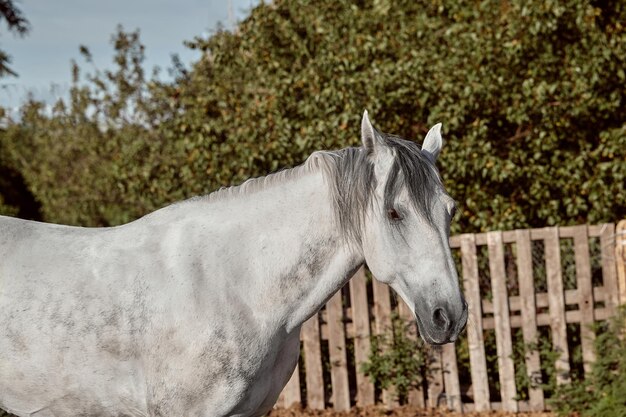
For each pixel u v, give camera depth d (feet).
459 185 25.63
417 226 10.83
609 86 26.32
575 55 25.31
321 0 27.73
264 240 11.77
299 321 11.93
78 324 11.60
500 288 22.41
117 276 11.75
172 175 27.40
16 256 12.12
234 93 27.68
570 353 22.99
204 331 11.35
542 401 22.22
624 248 21.97
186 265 11.62
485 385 22.41
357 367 22.81
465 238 22.48
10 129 45.55
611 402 20.25
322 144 24.84
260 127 25.62
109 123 37.22
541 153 25.81
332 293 11.94
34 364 11.70
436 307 10.71
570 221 26.53
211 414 11.55
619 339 21.24
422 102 24.88
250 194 12.05
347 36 26.78
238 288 11.62
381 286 22.74
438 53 26.05
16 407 12.13
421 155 11.13
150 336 11.51
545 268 23.47
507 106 25.53
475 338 22.45
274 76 26.63
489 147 24.57
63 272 11.89
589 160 26.08
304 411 22.56
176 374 11.44
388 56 26.58
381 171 11.14
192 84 30.99
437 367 22.63
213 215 12.00
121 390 11.75
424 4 27.86
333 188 11.39
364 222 11.28
